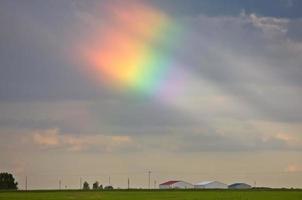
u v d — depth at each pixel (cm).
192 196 16762
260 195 17450
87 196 17625
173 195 17988
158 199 14988
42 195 18688
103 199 15212
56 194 19675
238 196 16450
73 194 19750
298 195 17100
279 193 19750
